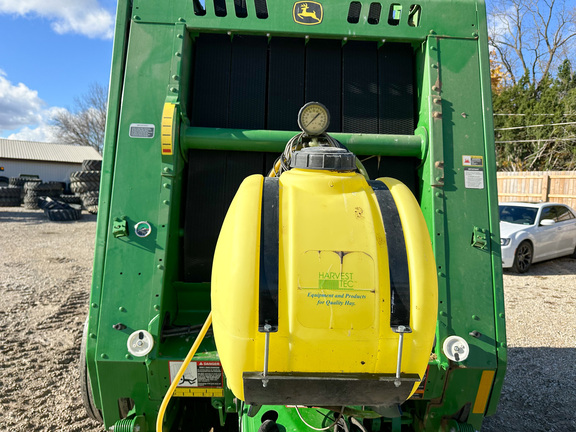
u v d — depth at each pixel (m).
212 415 2.79
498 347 2.12
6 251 10.01
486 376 2.12
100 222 2.18
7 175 36.53
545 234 9.35
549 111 19.88
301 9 2.45
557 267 9.58
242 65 2.67
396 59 2.72
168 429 2.21
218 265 1.58
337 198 1.58
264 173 2.61
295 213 1.53
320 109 1.95
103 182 2.23
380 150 2.46
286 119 2.65
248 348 1.44
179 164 2.37
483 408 2.18
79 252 10.27
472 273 2.19
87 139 46.28
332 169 1.64
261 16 2.56
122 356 2.05
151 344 2.02
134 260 2.14
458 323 2.13
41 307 6.03
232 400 2.10
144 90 2.29
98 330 2.08
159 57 2.33
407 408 2.37
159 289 2.12
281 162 2.04
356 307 1.44
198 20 2.40
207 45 2.65
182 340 2.23
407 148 2.46
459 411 2.20
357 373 1.48
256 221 1.51
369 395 1.49
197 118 2.60
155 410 2.14
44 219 16.67
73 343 4.78
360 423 2.08
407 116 2.69
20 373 4.02
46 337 4.94
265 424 1.94
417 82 2.66
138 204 2.19
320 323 1.43
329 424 1.99
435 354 2.12
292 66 2.68
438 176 2.28
